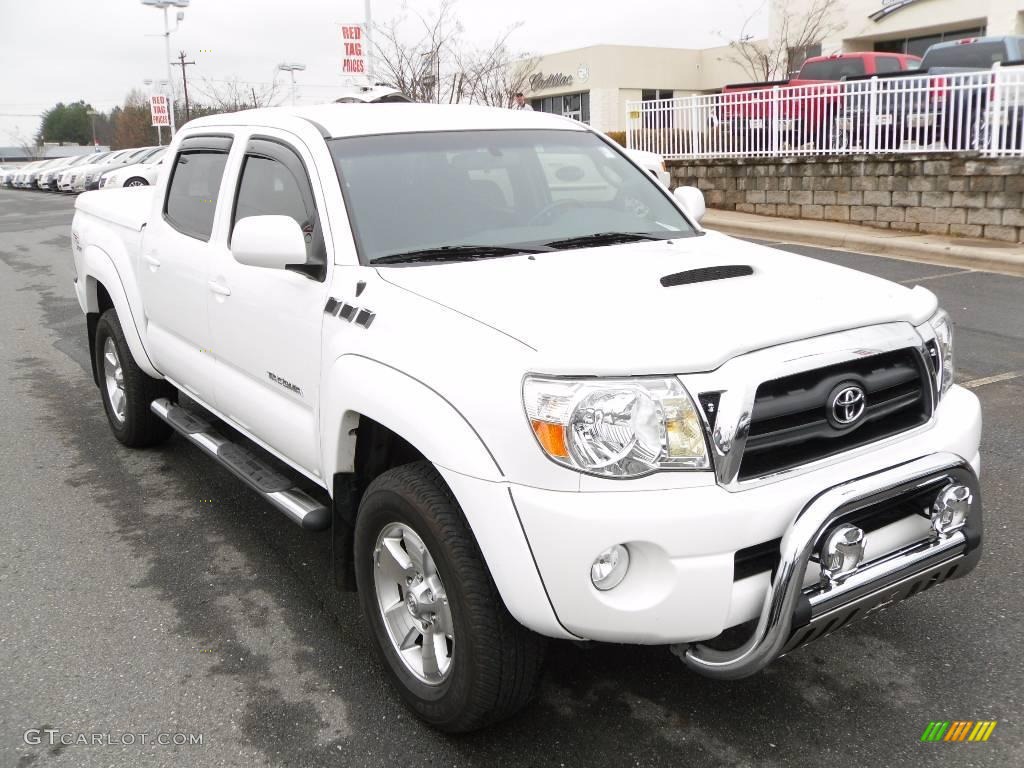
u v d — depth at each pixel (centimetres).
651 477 245
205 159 451
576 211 395
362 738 298
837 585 256
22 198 3441
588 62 3591
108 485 522
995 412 578
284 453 382
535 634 271
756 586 255
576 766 282
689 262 332
